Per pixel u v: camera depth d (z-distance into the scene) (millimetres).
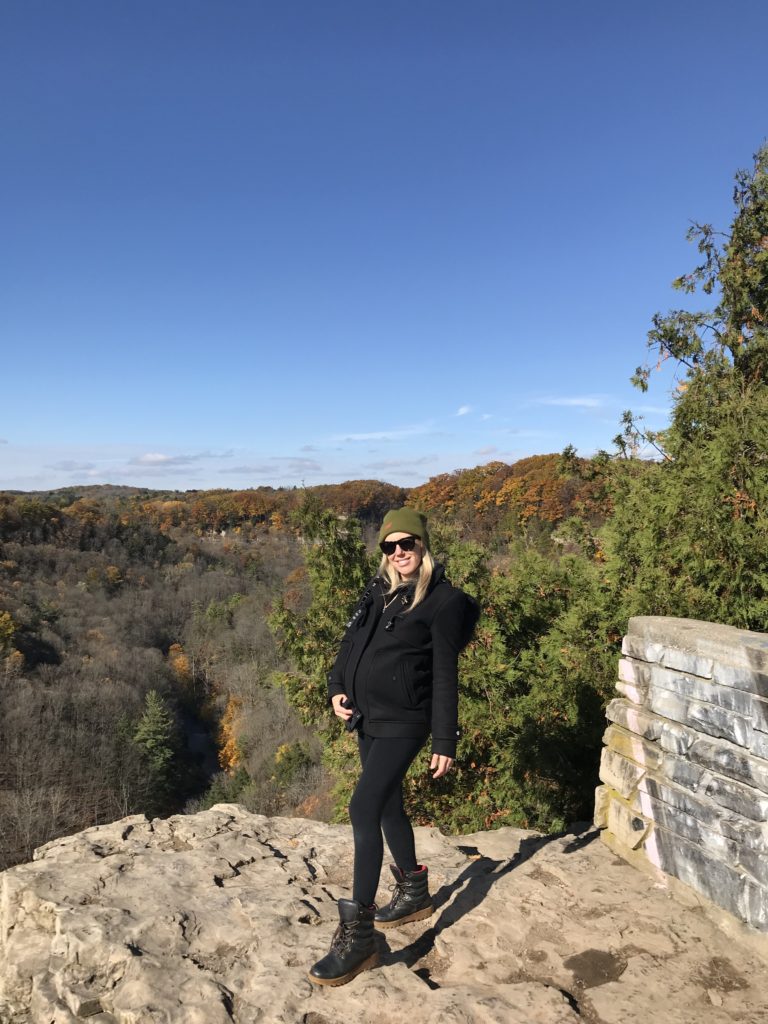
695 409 7434
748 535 5547
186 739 75625
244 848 3979
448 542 9938
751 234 10586
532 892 3326
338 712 2926
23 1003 2980
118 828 4215
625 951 2867
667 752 3355
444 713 2680
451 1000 2553
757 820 2836
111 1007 2701
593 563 8914
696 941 2904
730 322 10312
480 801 8344
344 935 2695
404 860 3068
